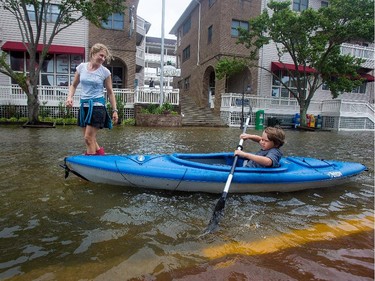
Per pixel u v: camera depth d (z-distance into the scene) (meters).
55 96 16.14
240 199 4.01
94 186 4.22
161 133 12.22
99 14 13.66
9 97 15.65
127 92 17.14
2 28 16.47
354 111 20.02
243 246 2.76
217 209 3.32
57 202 3.62
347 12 15.20
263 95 20.58
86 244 2.68
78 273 2.25
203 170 4.07
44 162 5.65
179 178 3.96
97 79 4.39
